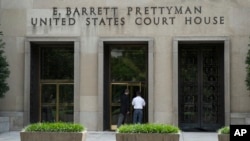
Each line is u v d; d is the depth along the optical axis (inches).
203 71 1075.3
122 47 1083.9
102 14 1047.0
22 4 1055.6
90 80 1038.4
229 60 1017.5
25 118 1035.9
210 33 1027.9
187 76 1077.1
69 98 1086.4
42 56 1096.2
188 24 1031.0
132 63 1082.1
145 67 1077.1
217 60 1071.6
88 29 1045.8
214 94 1069.1
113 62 1085.1
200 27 1029.8
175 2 1037.2
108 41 1042.7
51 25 1050.1
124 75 1081.4
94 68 1039.6
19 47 1048.2
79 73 1039.0
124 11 1043.9
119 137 622.5
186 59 1080.2
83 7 1051.3
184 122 1071.0
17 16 1052.5
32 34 1049.5
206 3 1032.8
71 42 1056.2
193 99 1072.2
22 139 641.0
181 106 1071.6
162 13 1037.2
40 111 1088.2
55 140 639.8
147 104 1064.8
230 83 1018.7
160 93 1027.3
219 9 1031.6
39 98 1090.1
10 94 1045.8
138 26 1038.4
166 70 1029.2
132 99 1077.1
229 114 1008.2
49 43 1072.2
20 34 1049.5
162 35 1033.5
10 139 855.7
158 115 1023.6
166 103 1024.2
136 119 1013.2
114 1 1047.0
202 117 1068.5
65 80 1088.8
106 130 1064.8
